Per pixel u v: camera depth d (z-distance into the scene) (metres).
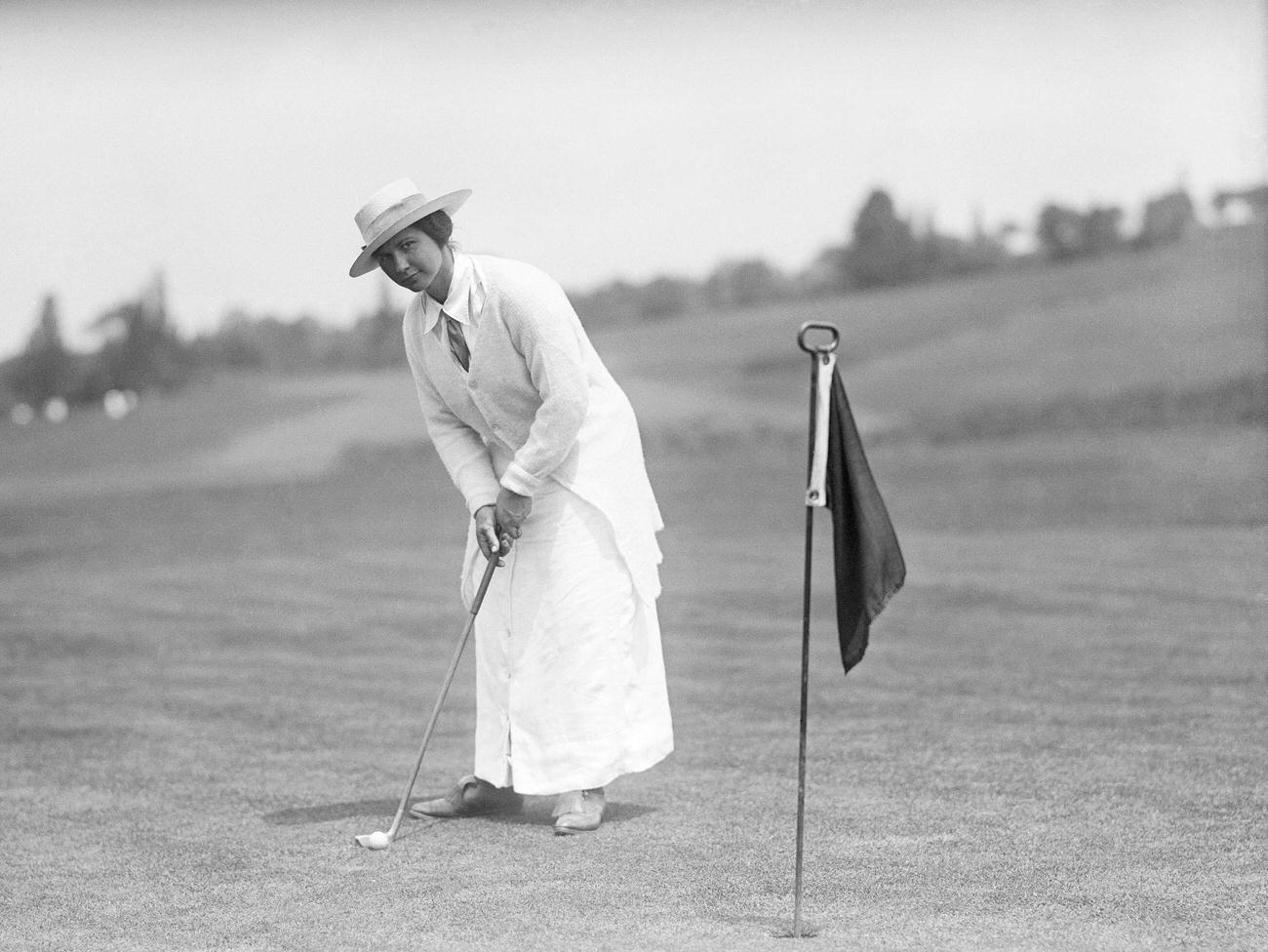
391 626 8.13
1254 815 3.96
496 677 4.19
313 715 5.94
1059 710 5.45
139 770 4.99
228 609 8.66
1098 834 3.81
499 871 3.64
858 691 5.96
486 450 4.32
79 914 3.40
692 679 6.33
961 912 3.22
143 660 7.32
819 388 3.19
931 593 8.25
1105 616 7.44
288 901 3.45
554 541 4.14
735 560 9.70
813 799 4.26
